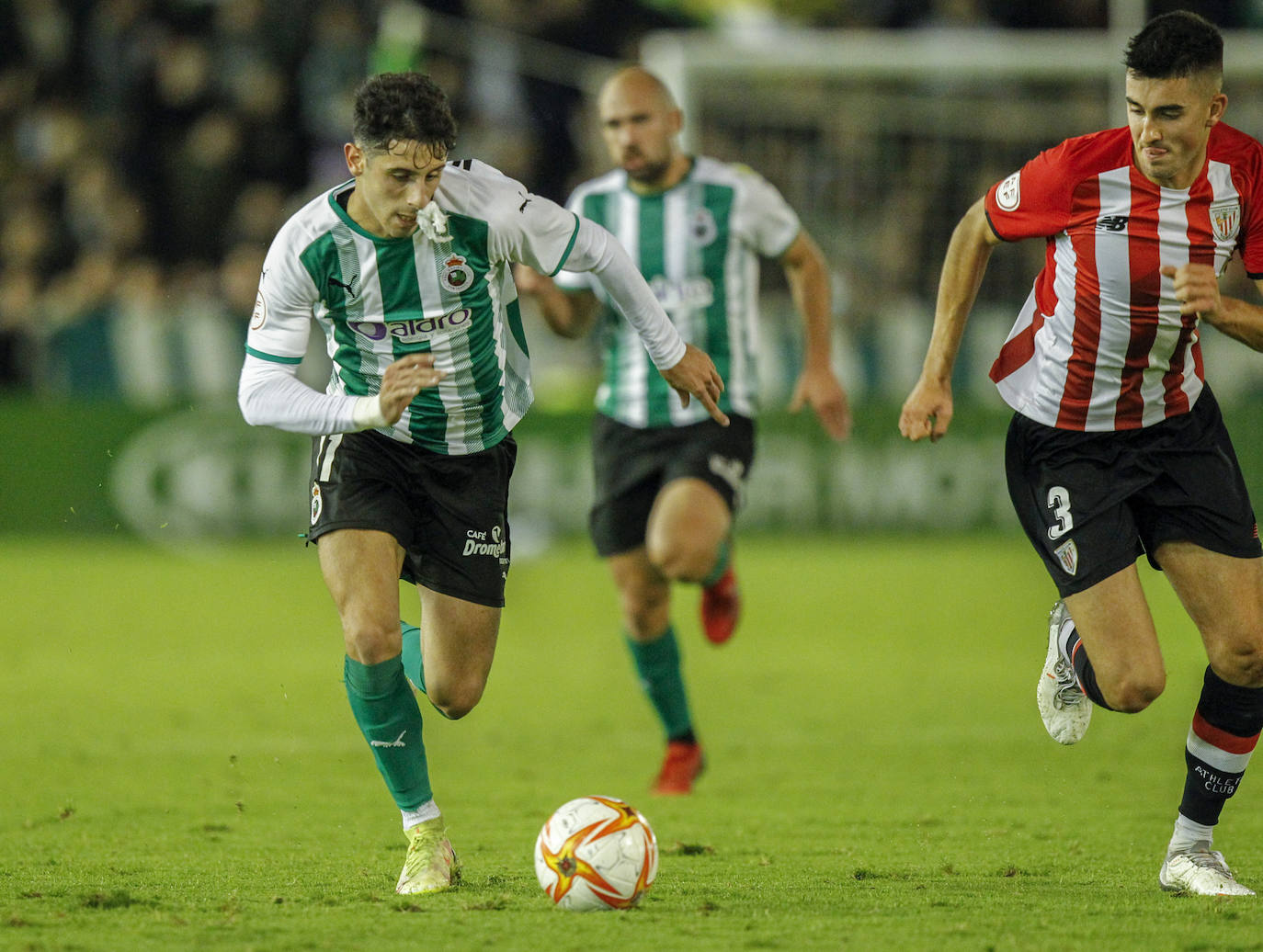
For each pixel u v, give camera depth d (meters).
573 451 51.41
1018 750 24.22
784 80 50.47
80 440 51.44
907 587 44.78
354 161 13.95
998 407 51.25
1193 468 14.92
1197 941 12.29
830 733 25.94
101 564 50.41
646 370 23.12
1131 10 59.34
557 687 31.55
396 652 14.48
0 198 55.78
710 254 23.61
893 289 51.72
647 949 12.05
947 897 14.19
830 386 24.59
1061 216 15.24
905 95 51.12
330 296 14.66
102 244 55.59
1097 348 15.09
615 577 22.75
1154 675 14.45
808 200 50.88
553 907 13.66
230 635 37.56
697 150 49.34
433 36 57.59
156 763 22.91
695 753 21.50
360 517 14.98
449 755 24.19
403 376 13.48
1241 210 14.80
